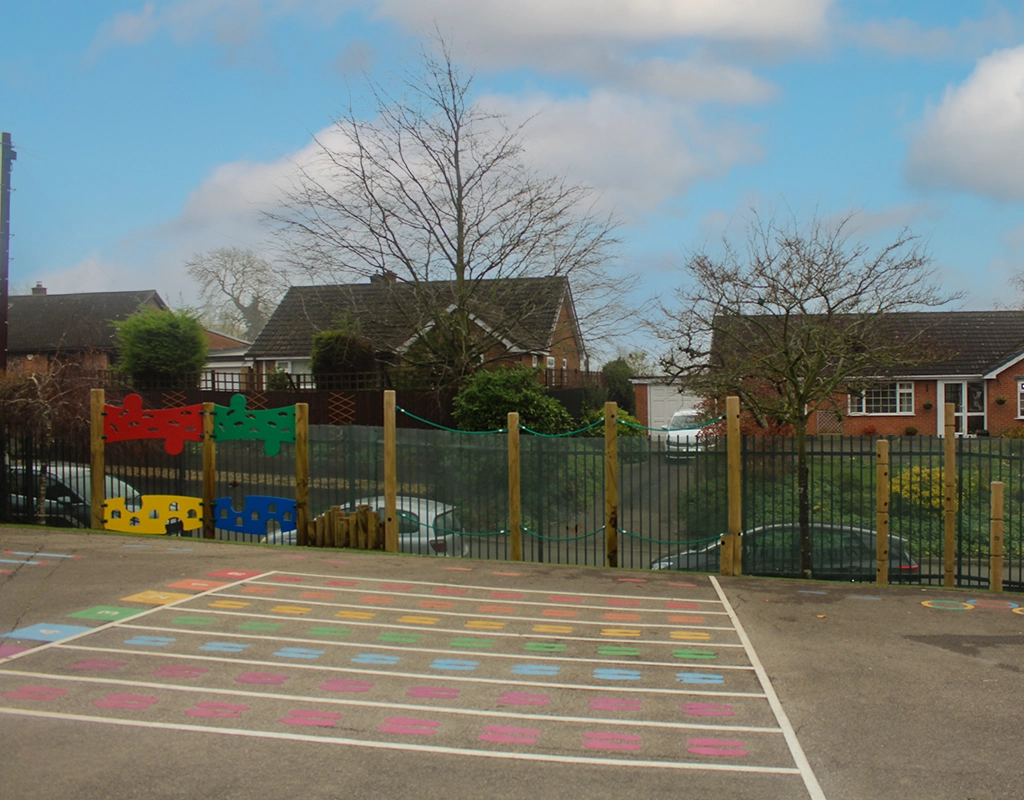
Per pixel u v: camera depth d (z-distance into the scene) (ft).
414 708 19.98
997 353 105.91
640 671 22.97
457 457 40.32
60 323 141.08
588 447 38.78
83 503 45.11
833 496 37.86
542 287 76.02
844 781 16.55
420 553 40.11
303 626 26.61
